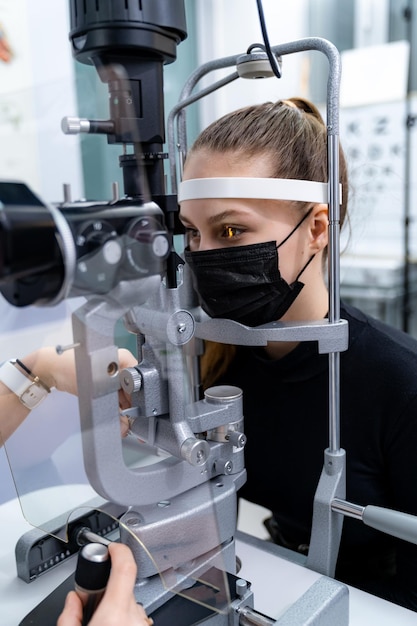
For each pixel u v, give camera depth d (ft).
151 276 1.50
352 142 7.04
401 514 2.07
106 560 1.50
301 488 3.01
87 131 1.52
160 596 1.69
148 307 1.59
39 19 3.58
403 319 7.09
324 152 2.62
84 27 1.49
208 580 1.67
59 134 1.51
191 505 1.73
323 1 7.16
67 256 1.27
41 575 2.10
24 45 3.86
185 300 1.85
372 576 3.06
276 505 3.22
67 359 1.53
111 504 1.67
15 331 1.56
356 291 7.27
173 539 1.67
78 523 1.98
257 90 6.75
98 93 1.59
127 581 1.46
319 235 2.64
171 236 1.65
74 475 1.65
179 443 1.68
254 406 3.14
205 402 1.93
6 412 1.73
